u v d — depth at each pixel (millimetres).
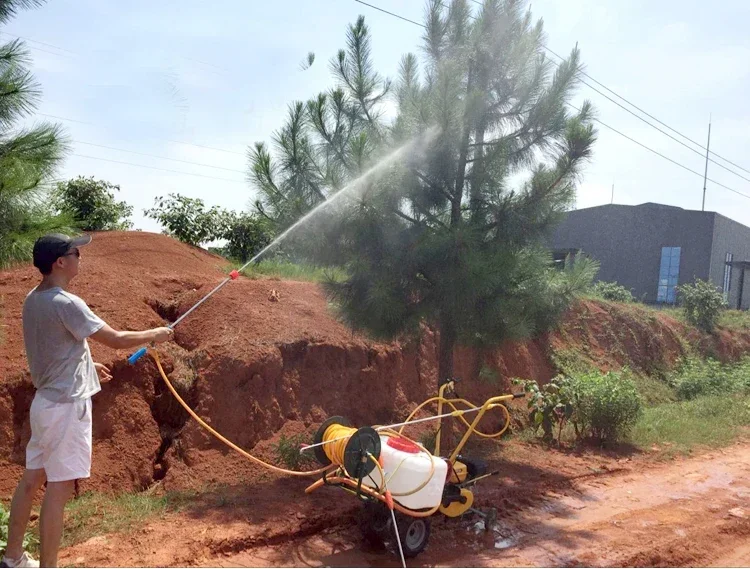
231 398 7000
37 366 3977
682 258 27062
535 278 7492
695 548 5695
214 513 5535
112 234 10188
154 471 6273
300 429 7395
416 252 6578
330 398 8047
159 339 4383
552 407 9094
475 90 6641
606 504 6824
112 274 8094
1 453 5539
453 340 7574
